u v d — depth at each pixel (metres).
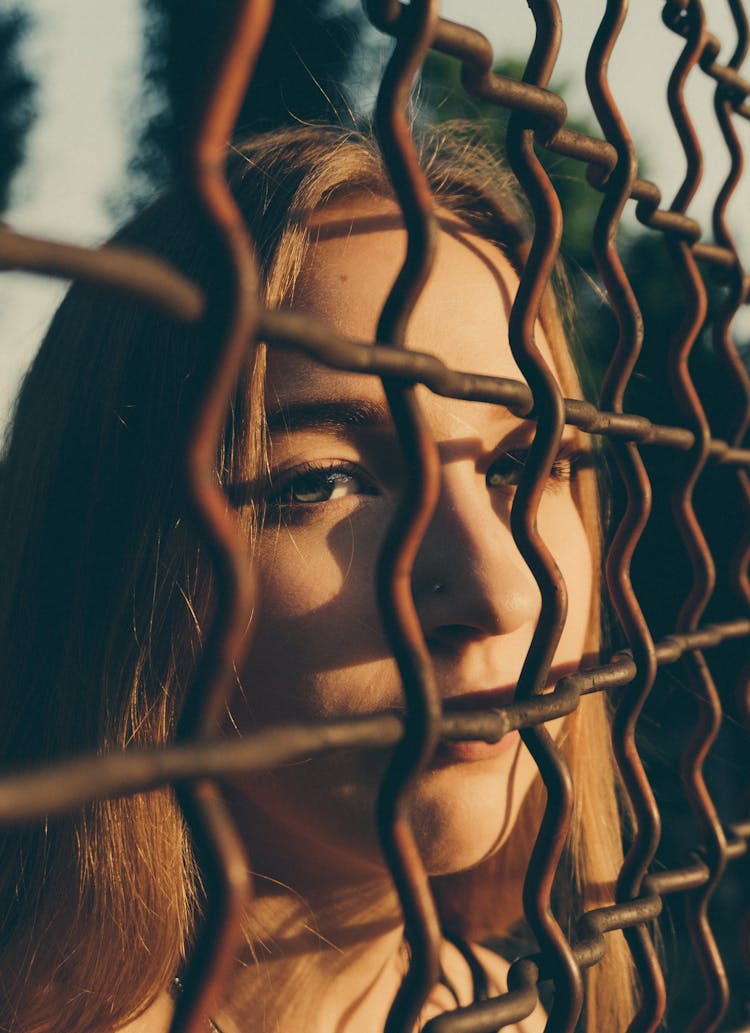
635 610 0.79
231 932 0.38
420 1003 0.47
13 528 1.22
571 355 1.46
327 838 0.91
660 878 0.83
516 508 0.61
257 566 0.89
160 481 1.03
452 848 0.84
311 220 0.95
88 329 1.17
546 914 0.63
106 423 1.10
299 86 1.42
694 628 0.90
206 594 1.00
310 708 0.87
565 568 1.09
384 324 0.48
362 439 0.91
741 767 1.06
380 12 0.47
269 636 0.89
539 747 0.62
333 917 1.06
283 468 0.89
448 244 0.94
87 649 1.06
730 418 0.98
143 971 1.00
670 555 1.95
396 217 0.97
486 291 0.94
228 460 0.90
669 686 1.75
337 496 0.91
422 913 0.47
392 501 0.91
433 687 0.47
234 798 1.00
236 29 0.36
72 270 0.32
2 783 0.31
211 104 0.36
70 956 1.01
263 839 1.00
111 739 1.02
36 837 1.06
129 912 1.00
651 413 2.06
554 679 1.06
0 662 1.17
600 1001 1.44
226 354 0.37
